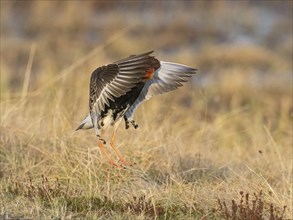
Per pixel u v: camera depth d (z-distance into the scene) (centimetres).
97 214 1023
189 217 1035
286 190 1130
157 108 1577
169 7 3666
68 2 3488
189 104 2138
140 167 1193
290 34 3341
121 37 3148
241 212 1014
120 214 1027
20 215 986
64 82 1694
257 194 1091
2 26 3300
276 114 2139
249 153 1455
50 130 1316
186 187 1109
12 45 2970
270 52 3006
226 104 2361
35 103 1556
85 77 1728
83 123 994
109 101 941
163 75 968
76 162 1191
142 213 1017
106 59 2464
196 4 3653
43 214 994
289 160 1316
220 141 1559
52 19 3381
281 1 3675
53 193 1080
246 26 3400
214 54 2892
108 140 1270
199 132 1464
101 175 1162
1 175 1172
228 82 2448
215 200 1071
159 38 3234
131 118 972
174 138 1337
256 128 1669
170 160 1227
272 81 2588
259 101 2330
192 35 3297
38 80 2345
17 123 1338
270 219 1002
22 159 1205
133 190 1105
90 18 3484
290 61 2964
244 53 2895
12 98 1611
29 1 3519
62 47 3061
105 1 3622
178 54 2980
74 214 1018
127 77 840
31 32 3284
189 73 974
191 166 1238
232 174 1220
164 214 1042
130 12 3597
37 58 2870
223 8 3584
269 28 3400
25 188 1099
